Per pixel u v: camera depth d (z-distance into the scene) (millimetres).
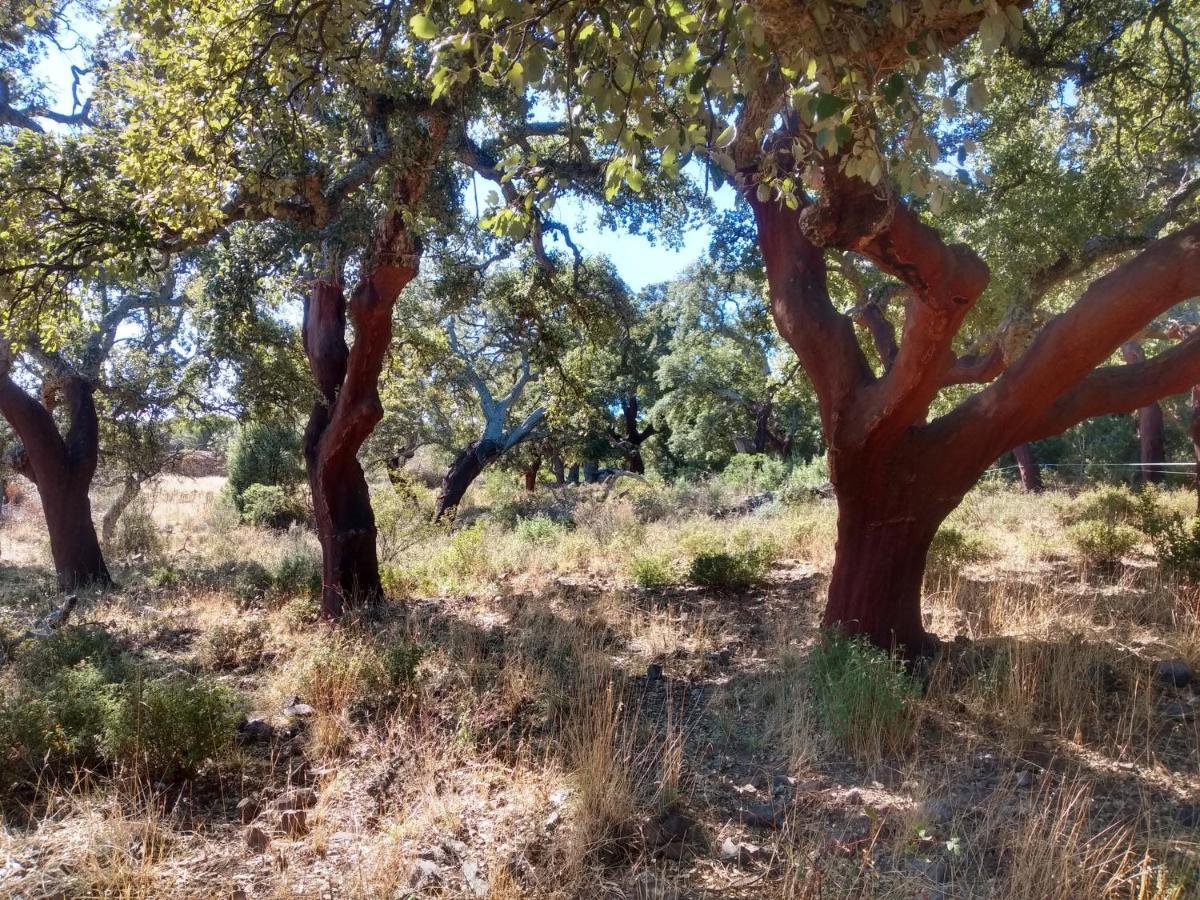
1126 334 4605
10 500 24609
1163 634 5738
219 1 4703
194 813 3799
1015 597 6734
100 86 6594
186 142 4984
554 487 23484
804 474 17844
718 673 5664
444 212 8172
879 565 5578
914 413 5133
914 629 5625
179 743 4129
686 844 3422
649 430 31469
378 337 7656
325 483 8211
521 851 3275
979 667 5211
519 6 2549
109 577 11477
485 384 19656
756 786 3947
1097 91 7859
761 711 4863
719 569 8492
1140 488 16719
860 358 5465
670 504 17391
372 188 7582
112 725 4117
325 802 3729
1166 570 7590
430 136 6672
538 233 8969
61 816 3686
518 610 7613
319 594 9180
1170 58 7434
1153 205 8750
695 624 6891
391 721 4613
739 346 23172
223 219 5438
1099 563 8711
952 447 5352
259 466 21109
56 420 13938
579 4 2703
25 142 5043
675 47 2988
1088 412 5203
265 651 6645
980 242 7598
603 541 11992
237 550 15117
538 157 7137
